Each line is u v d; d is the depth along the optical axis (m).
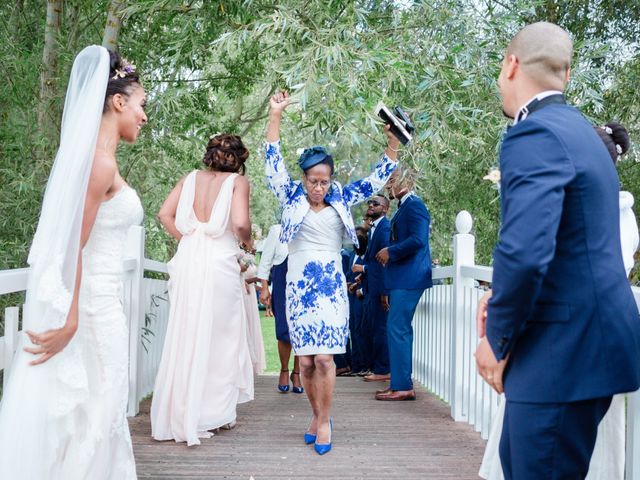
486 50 4.85
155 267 5.66
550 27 2.13
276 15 4.45
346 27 4.57
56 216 2.57
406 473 3.84
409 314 5.73
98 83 2.68
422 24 4.83
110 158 2.76
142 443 4.40
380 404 5.66
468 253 5.05
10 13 6.32
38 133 5.77
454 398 5.08
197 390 4.40
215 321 4.57
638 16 6.92
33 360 2.59
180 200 4.62
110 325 2.81
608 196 1.97
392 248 5.57
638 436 2.72
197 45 5.39
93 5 6.50
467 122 4.98
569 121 1.99
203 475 3.76
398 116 4.34
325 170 4.16
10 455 2.53
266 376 7.21
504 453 2.12
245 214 4.63
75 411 2.71
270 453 4.21
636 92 6.70
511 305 1.86
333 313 4.19
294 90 4.62
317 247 4.23
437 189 7.65
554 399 1.92
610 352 1.92
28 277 2.76
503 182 1.96
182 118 6.56
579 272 1.94
